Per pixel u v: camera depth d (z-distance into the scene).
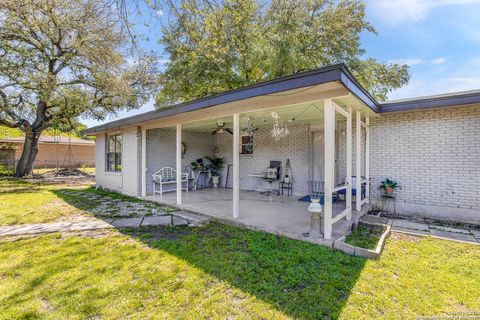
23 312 2.12
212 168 10.02
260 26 10.02
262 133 8.68
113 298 2.33
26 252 3.39
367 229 4.53
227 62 9.99
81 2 4.30
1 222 4.93
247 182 9.16
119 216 5.39
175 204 6.30
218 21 4.74
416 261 3.13
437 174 5.32
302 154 7.66
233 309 2.18
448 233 4.29
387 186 5.72
